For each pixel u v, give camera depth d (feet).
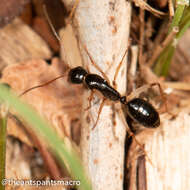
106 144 0.21
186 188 0.21
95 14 0.21
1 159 0.21
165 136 0.22
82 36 0.21
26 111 0.19
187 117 0.22
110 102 0.22
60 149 0.19
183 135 0.22
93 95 0.22
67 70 0.22
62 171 0.22
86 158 0.21
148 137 0.22
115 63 0.21
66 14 0.22
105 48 0.21
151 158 0.21
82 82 0.22
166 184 0.21
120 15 0.21
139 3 0.22
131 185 0.22
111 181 0.21
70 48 0.22
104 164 0.21
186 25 0.22
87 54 0.21
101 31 0.21
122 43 0.21
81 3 0.21
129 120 0.22
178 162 0.21
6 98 0.19
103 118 0.21
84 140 0.21
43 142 0.22
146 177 0.21
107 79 0.22
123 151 0.22
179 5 0.21
